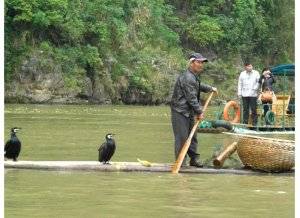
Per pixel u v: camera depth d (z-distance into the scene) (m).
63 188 18.75
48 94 90.62
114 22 103.44
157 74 104.06
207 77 118.81
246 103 42.59
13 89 89.12
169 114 69.31
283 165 22.56
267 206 16.52
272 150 22.52
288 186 19.89
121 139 35.56
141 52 105.69
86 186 19.17
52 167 22.52
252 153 22.77
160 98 102.69
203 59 23.59
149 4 113.31
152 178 21.11
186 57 120.88
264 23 133.25
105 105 92.94
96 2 101.69
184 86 23.47
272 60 136.62
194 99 23.42
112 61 99.12
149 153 28.77
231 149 23.52
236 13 130.00
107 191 18.38
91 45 99.69
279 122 43.28
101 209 15.79
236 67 125.38
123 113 68.12
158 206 16.28
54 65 91.75
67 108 75.69
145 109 81.56
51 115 58.19
